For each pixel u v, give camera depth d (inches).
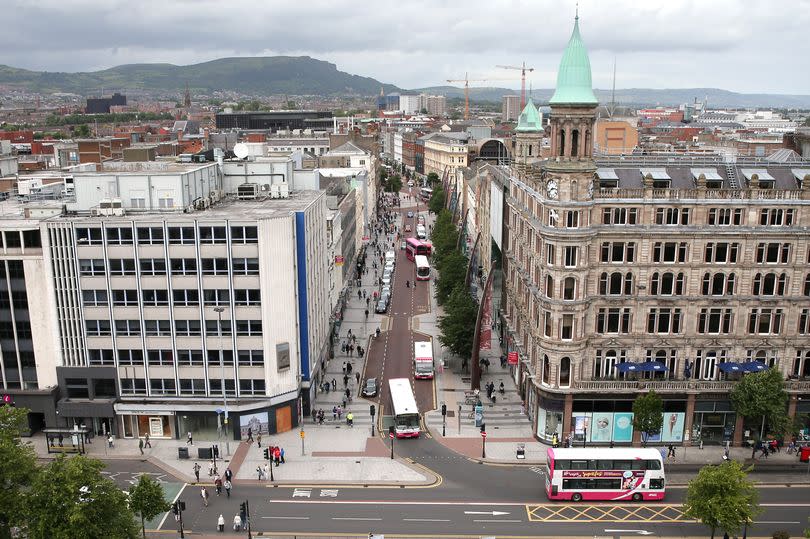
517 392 3730.3
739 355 3051.2
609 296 2984.7
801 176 3004.4
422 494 2714.1
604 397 3029.0
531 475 2871.6
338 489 2748.5
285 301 3144.7
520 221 3722.9
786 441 3100.4
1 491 2162.9
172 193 3302.2
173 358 3149.6
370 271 6530.5
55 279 3070.9
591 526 2485.2
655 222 2933.1
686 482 2795.3
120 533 2102.6
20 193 4111.7
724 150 4825.3
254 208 3444.9
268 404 3169.3
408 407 3230.8
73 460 2117.4
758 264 2955.2
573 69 2802.7
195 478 2834.6
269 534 2431.1
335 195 5615.2
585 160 2859.3
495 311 4714.6
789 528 2466.8
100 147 5590.6
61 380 3161.9
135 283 3073.3
